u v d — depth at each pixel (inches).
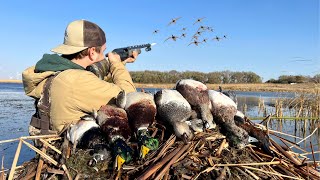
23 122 498.6
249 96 1021.8
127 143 140.9
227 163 135.0
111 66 170.6
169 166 127.8
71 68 157.2
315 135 422.3
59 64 155.7
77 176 130.6
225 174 130.3
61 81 147.9
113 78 168.9
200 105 153.5
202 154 137.3
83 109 149.9
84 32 158.9
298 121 498.6
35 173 136.9
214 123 155.3
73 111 149.9
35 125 158.7
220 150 140.5
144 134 138.3
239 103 781.9
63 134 150.5
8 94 1234.6
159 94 150.4
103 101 151.0
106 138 140.0
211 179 129.2
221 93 160.4
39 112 156.8
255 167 139.1
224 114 153.3
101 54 166.9
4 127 451.2
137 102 145.4
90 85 148.6
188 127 145.5
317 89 551.2
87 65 164.9
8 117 552.4
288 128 474.6
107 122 140.1
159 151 136.2
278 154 148.3
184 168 131.3
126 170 130.1
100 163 133.3
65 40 161.8
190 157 135.0
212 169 131.0
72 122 150.3
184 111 146.8
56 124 151.9
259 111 581.6
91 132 140.6
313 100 539.8
